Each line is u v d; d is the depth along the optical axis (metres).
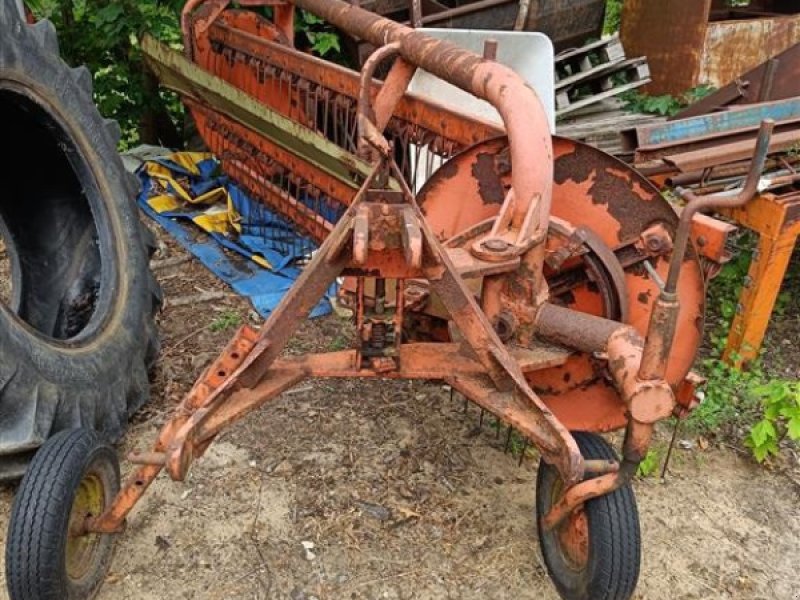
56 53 3.46
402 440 3.44
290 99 4.76
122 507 2.43
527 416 2.22
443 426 3.54
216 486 3.13
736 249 4.90
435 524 3.01
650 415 2.11
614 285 2.76
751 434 3.38
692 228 2.80
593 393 2.90
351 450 3.37
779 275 3.81
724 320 4.27
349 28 3.67
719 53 6.50
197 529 2.94
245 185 5.18
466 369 2.40
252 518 2.99
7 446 2.69
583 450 2.54
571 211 2.91
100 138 3.62
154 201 5.41
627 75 6.68
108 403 3.18
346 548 2.89
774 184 3.78
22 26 3.17
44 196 3.73
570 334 2.47
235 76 5.28
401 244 2.11
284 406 3.61
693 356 2.92
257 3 5.12
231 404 2.22
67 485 2.32
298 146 4.33
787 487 3.33
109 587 2.69
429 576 2.79
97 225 3.54
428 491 3.17
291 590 2.71
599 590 2.34
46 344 2.93
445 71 2.79
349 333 4.20
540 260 2.47
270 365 2.27
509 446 3.41
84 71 3.68
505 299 2.51
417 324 3.05
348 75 4.05
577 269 2.89
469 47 4.43
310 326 4.26
